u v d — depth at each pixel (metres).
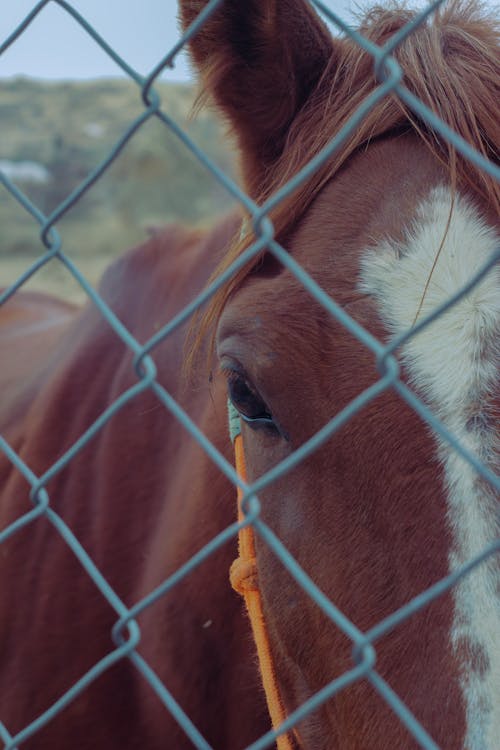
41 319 3.78
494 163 1.28
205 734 2.00
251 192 1.59
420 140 1.35
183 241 2.52
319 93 1.50
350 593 1.21
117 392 2.33
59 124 34.50
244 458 1.59
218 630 1.93
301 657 1.43
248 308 1.33
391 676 1.13
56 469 1.22
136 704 2.11
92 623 2.17
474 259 1.20
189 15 1.46
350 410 0.85
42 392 2.61
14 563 2.35
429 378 1.15
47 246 1.24
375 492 1.18
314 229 1.35
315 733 1.46
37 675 2.23
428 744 0.79
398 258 1.23
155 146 22.42
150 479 2.22
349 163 1.39
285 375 1.26
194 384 2.10
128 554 2.19
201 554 1.01
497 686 1.03
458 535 1.10
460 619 1.07
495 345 1.15
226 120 1.61
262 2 1.44
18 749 2.25
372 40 1.48
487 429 1.11
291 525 1.33
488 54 1.35
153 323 2.37
